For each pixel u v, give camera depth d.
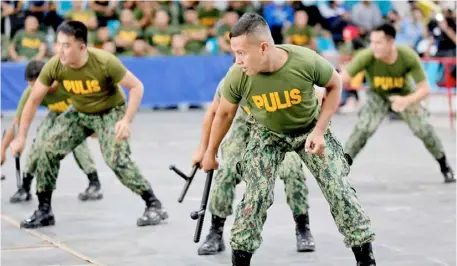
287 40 17.81
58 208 8.42
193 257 6.45
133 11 17.55
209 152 5.59
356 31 18.50
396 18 19.16
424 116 9.52
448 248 6.70
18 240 7.07
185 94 17.14
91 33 17.02
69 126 7.43
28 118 7.10
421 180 9.99
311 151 5.00
